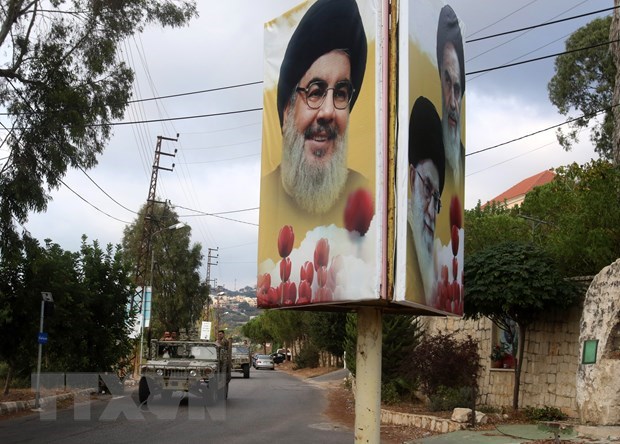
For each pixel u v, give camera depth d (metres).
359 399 8.13
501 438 12.38
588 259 15.87
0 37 17.27
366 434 8.02
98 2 18.39
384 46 7.68
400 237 7.26
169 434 13.60
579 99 37.53
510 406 16.58
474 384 15.21
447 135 8.78
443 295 8.35
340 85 8.13
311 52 8.63
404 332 20.41
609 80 36.22
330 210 7.96
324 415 18.72
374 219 7.41
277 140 8.94
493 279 14.74
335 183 7.96
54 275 19.69
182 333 34.44
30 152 17.19
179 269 57.53
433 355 16.19
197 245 58.97
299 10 8.97
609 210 15.52
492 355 17.89
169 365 20.36
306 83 8.62
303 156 8.45
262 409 19.77
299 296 8.19
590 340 12.66
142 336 35.66
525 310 15.47
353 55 8.02
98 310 23.33
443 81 8.72
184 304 56.75
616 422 11.88
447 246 8.61
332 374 44.84
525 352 16.48
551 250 16.28
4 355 19.50
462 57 9.70
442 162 8.52
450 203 8.81
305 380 41.50
